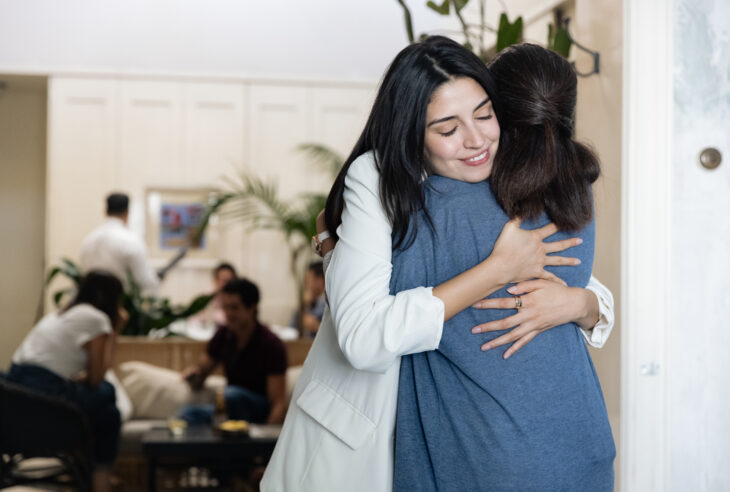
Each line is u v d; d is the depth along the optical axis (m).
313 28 7.09
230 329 4.65
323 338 1.73
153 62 6.96
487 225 1.56
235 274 6.27
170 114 6.98
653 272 2.41
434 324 1.47
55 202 6.86
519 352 1.55
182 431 3.92
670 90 2.42
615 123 2.48
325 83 7.09
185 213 6.98
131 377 4.87
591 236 1.65
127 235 6.08
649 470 2.40
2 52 6.84
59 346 4.29
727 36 2.47
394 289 1.60
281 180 7.05
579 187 1.60
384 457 1.63
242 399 4.41
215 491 4.59
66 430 3.84
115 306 4.52
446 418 1.57
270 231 7.04
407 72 1.52
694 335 2.45
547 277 1.58
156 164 6.96
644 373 2.41
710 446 2.44
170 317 5.65
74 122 6.89
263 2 7.05
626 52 2.43
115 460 4.43
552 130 1.57
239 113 7.03
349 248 1.55
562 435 1.54
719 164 2.46
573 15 3.24
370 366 1.49
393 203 1.55
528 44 1.67
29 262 7.69
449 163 1.57
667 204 2.41
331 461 1.65
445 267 1.57
